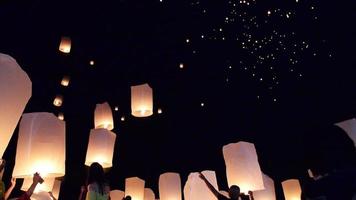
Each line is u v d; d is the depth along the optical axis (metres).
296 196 7.71
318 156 2.14
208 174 5.89
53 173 4.05
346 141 2.12
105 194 4.51
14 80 3.24
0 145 3.15
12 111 3.23
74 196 10.79
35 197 4.09
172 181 7.90
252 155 5.61
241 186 5.43
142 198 8.62
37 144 4.03
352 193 2.02
